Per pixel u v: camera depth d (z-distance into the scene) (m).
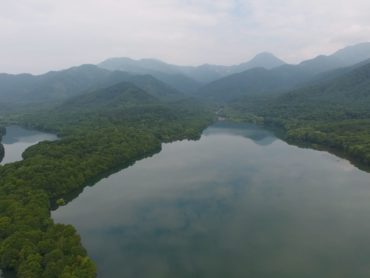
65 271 71.56
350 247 92.50
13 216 94.50
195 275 81.06
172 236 100.25
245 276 80.50
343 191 133.38
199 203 124.50
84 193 136.62
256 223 107.56
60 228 90.44
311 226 104.75
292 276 80.25
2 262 77.00
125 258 88.38
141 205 123.56
